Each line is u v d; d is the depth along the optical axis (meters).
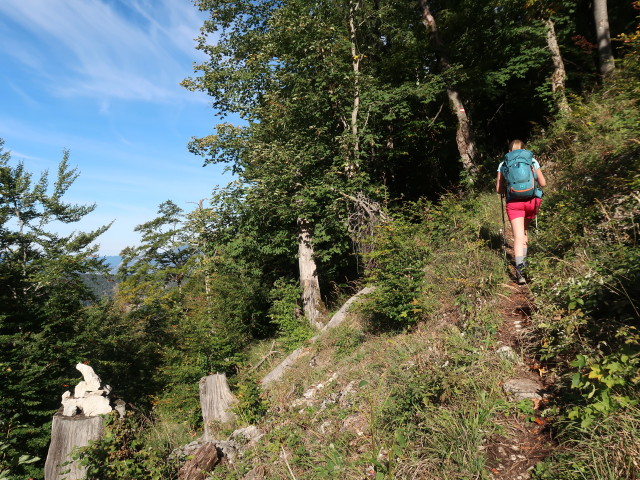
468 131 12.73
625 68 7.47
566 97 10.18
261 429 4.82
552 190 6.55
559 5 11.38
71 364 14.11
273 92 12.79
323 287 14.77
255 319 14.75
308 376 6.44
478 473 2.44
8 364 12.10
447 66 13.04
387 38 16.20
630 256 3.09
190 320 12.74
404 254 5.82
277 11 12.30
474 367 3.35
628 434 2.12
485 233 6.52
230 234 13.80
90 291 16.81
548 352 3.11
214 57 15.06
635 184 3.91
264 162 12.45
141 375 18.41
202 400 6.45
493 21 13.37
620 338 2.67
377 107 12.11
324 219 11.94
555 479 2.20
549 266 4.25
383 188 11.34
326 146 12.52
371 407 3.57
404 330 5.35
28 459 3.68
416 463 2.71
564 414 2.57
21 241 26.75
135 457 3.67
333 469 3.18
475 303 4.48
